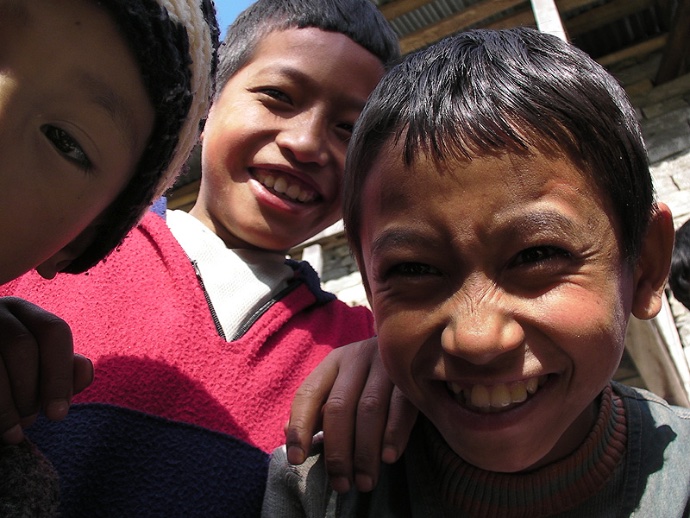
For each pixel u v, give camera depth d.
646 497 0.29
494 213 0.24
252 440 0.38
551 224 0.24
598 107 0.27
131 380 0.37
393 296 0.27
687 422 0.32
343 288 1.40
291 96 0.47
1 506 0.22
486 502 0.29
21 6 0.20
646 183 0.29
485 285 0.24
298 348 0.44
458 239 0.24
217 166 0.48
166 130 0.26
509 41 0.30
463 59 0.29
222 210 0.48
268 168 0.46
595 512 0.29
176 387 0.38
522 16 1.29
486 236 0.24
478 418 0.26
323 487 0.32
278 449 0.36
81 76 0.21
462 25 1.25
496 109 0.25
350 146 0.32
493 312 0.24
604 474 0.29
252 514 0.36
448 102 0.26
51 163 0.21
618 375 1.17
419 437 0.33
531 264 0.25
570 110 0.26
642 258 0.30
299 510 0.33
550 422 0.26
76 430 0.35
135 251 0.44
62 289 0.42
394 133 0.27
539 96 0.26
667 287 1.19
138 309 0.41
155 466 0.35
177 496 0.34
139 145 0.25
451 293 0.25
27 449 0.26
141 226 0.46
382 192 0.27
